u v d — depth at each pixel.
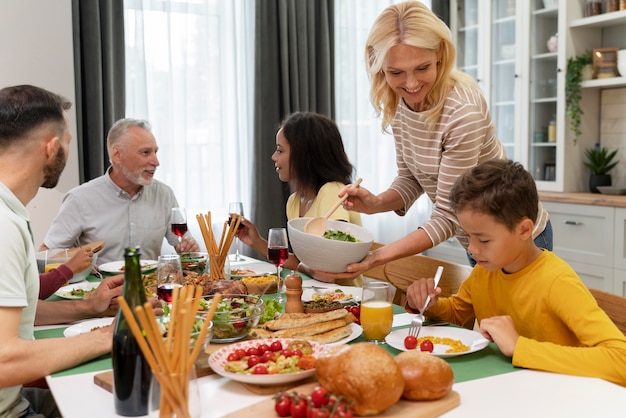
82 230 2.93
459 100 1.88
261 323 1.64
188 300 1.02
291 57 4.39
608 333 1.32
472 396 1.17
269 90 4.41
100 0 3.77
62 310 1.76
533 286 1.50
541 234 2.05
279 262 2.00
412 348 1.43
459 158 1.88
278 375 1.15
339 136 2.70
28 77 3.37
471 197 1.45
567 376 1.27
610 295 1.61
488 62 4.68
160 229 3.05
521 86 4.46
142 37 4.00
